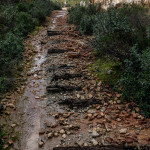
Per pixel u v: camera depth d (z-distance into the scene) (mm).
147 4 9367
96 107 3740
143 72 3848
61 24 12242
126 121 3297
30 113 3643
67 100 4016
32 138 3004
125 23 5062
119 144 2730
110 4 7285
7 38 5773
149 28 4738
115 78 4664
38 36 9117
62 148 2713
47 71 5367
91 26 8945
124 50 4656
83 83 4648
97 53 6117
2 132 2988
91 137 2967
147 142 2742
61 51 6715
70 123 3348
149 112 3443
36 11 13047
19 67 5527
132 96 3996
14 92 4348
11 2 13148
